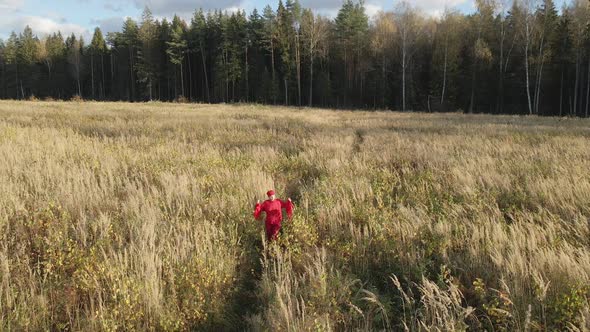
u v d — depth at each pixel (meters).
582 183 6.55
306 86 60.09
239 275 4.32
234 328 3.57
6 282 3.51
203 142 12.48
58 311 3.48
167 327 3.27
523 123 21.66
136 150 10.38
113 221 5.23
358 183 7.16
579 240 4.72
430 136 14.41
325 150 11.03
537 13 38.44
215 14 69.88
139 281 3.59
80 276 3.76
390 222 5.38
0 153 8.23
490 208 5.85
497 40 45.34
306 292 3.71
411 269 4.23
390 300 3.80
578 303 3.16
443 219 5.27
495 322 3.39
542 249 4.25
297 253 4.72
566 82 41.75
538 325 3.14
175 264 4.12
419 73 51.16
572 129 16.86
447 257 4.31
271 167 8.95
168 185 6.71
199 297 3.63
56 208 5.51
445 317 3.13
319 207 5.93
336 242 5.02
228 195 6.43
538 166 8.55
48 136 11.62
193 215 5.62
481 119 25.52
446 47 43.94
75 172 7.17
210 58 70.50
